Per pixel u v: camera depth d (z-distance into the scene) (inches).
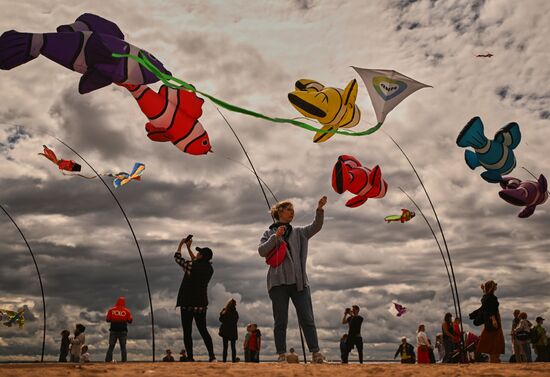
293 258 247.1
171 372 162.9
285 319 247.9
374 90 245.4
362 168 347.6
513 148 355.6
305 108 257.6
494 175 363.6
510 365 203.0
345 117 262.4
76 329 516.1
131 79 240.1
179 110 261.0
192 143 270.5
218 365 196.1
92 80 243.4
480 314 332.8
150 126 281.0
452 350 534.3
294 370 173.9
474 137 346.0
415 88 245.0
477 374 161.9
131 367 179.8
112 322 433.7
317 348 245.6
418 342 556.1
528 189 375.6
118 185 368.2
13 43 226.8
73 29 244.4
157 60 246.5
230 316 430.6
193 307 303.7
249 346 521.7
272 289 248.8
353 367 190.5
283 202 252.1
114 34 250.4
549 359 533.6
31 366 177.5
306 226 254.8
